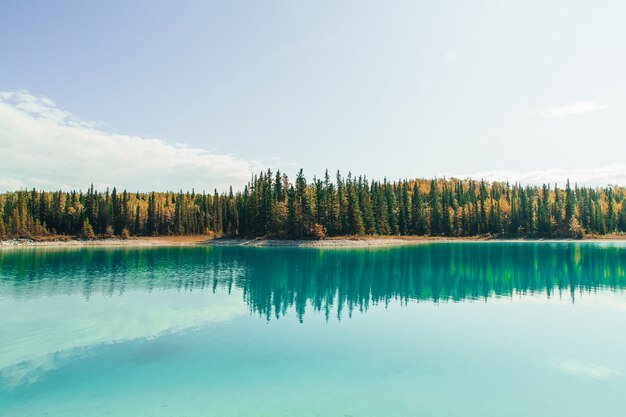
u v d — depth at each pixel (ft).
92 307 90.99
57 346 63.16
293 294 107.76
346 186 397.19
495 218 426.10
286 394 45.83
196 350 61.16
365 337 67.62
